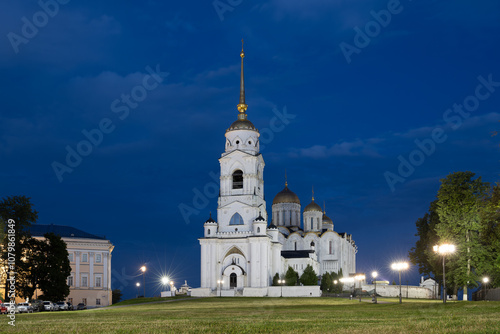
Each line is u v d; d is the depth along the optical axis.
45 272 105.38
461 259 91.75
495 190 79.12
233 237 160.38
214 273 158.12
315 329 29.91
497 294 96.44
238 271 156.88
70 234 160.62
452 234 93.94
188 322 39.47
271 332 28.73
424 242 124.75
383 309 63.19
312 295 148.00
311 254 180.25
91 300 153.38
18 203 101.88
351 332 27.17
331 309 67.12
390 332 26.91
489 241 86.25
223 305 93.12
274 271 163.50
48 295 106.75
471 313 46.47
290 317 45.72
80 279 153.25
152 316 52.09
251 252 156.50
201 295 151.12
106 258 157.12
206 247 159.62
